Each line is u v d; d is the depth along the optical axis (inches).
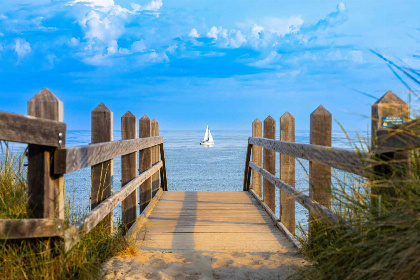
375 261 82.8
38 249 102.2
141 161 272.1
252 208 267.0
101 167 166.4
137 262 138.7
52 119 107.5
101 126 169.8
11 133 91.7
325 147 127.6
